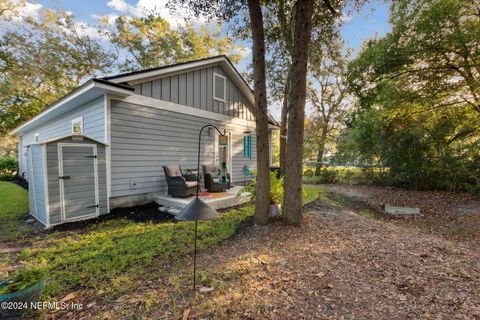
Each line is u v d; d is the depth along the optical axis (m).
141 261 2.85
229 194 6.48
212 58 7.53
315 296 2.08
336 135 15.11
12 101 15.46
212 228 4.08
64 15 13.75
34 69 13.27
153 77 6.14
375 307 1.92
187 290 2.19
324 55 10.22
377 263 2.73
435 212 6.02
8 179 12.22
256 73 4.05
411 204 6.89
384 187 9.56
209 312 1.87
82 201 4.71
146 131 6.02
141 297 2.10
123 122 5.55
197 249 3.22
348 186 10.27
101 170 5.05
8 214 5.16
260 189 4.16
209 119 7.80
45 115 8.03
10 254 3.15
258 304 1.96
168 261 2.86
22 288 1.82
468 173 7.45
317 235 3.70
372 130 9.48
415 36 6.93
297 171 4.02
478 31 5.93
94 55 14.77
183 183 5.86
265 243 3.37
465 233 4.45
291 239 3.51
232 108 8.80
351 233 3.84
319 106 15.17
